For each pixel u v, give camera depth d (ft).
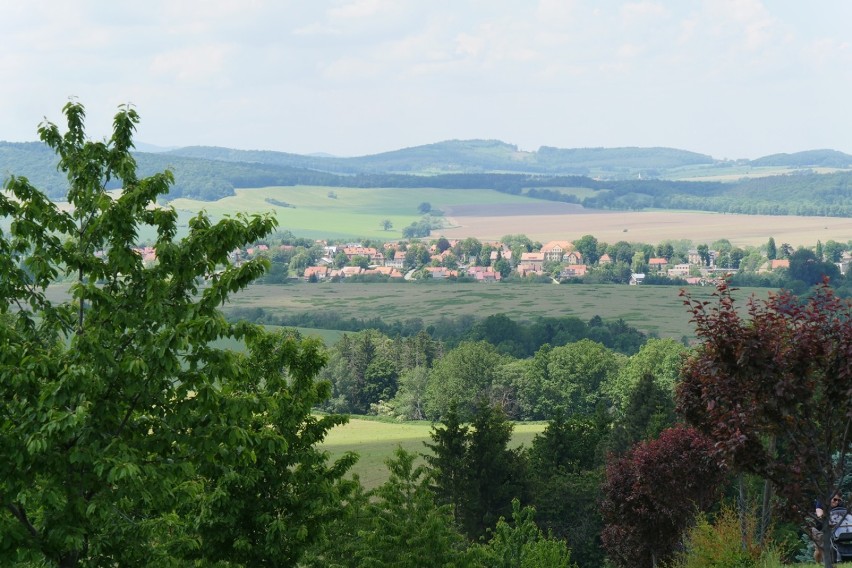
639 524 138.51
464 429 273.95
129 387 61.93
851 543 105.81
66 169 71.72
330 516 89.76
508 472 274.98
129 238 67.82
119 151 72.38
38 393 59.31
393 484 115.65
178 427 64.80
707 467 126.72
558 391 651.25
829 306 68.59
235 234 67.26
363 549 109.29
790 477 69.87
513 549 143.84
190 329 63.16
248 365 90.07
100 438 61.00
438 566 109.40
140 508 69.41
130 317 65.26
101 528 64.28
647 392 315.17
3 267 66.33
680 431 133.59
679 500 131.03
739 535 109.50
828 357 67.41
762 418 70.38
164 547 73.20
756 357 68.49
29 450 55.01
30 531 60.34
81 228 70.54
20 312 67.51
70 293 64.85
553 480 282.97
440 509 115.24
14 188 68.23
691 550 120.47
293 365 91.30
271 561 85.92
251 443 67.62
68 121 71.56
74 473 59.52
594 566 267.59
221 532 83.97
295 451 89.92
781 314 70.23
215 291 65.77
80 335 61.98
